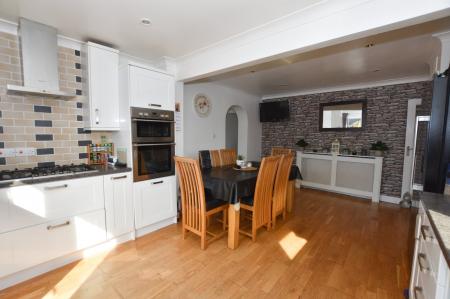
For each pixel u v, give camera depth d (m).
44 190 1.94
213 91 4.66
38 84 2.11
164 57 2.97
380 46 2.55
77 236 2.17
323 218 3.40
